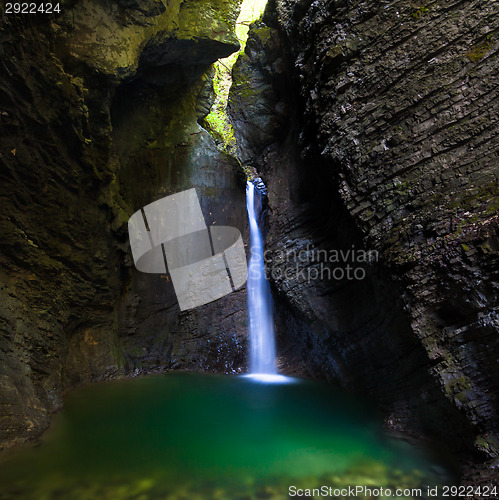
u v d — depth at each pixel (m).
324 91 7.71
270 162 12.66
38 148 7.71
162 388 9.03
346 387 8.59
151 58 10.73
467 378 5.12
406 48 6.73
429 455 5.49
